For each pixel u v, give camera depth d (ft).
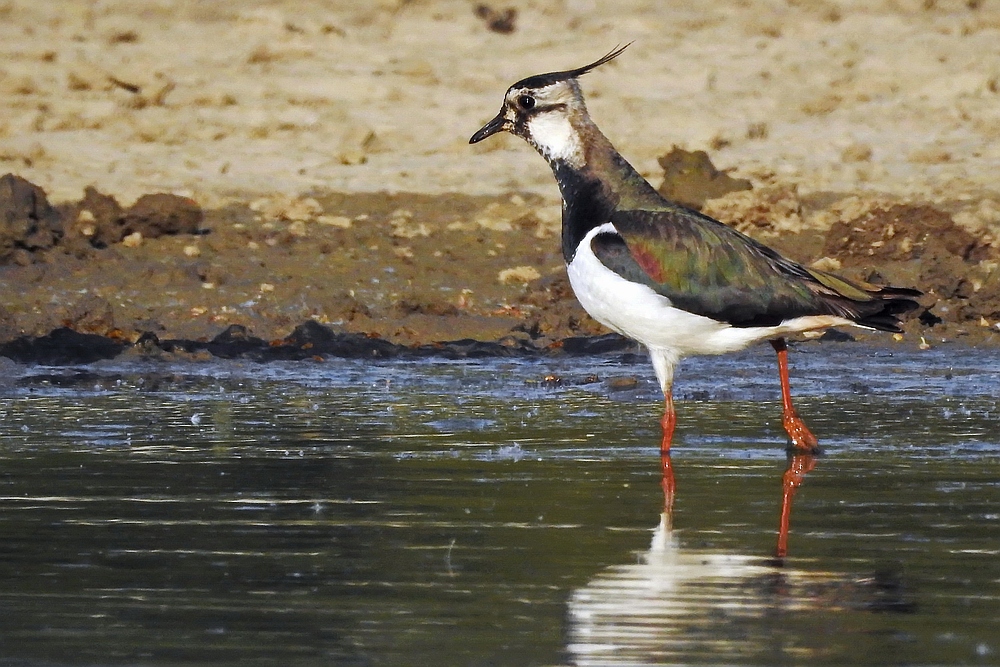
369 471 36.09
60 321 55.47
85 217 67.21
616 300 39.24
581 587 27.12
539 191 77.97
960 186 78.84
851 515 32.01
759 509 32.60
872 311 38.47
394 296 61.26
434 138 86.79
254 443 39.24
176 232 68.54
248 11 106.83
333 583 27.35
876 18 109.91
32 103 89.04
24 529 30.94
